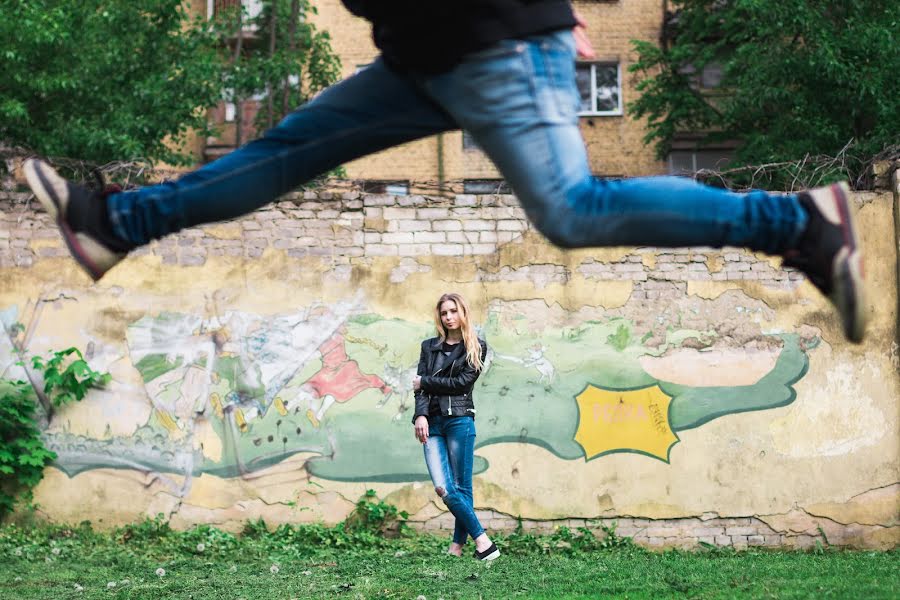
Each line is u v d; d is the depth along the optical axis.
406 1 2.20
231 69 17.12
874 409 9.10
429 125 2.42
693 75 21.81
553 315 9.19
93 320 9.00
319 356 9.05
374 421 8.98
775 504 8.98
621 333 9.18
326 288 9.16
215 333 9.04
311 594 5.83
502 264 9.25
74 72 14.56
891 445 9.08
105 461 8.82
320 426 8.95
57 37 13.71
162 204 2.31
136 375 8.95
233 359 9.02
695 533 8.95
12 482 8.73
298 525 8.73
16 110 13.27
